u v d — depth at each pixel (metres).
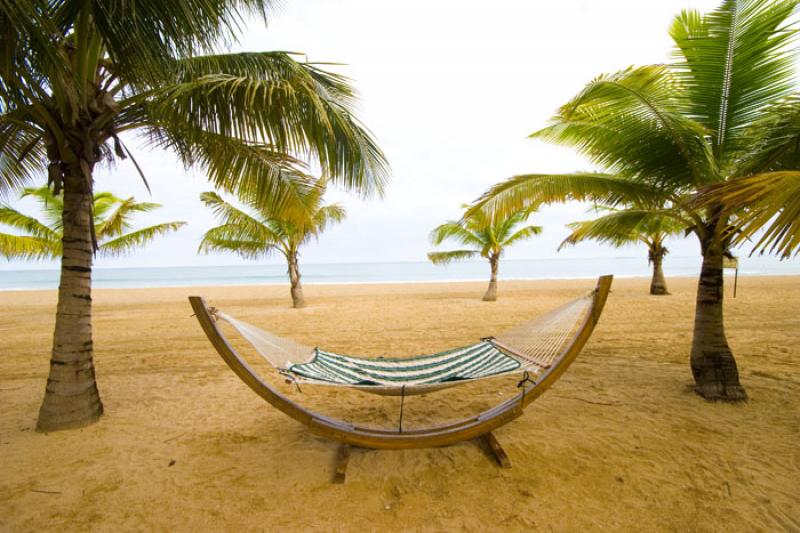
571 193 4.00
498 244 13.47
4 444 3.07
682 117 3.54
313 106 3.10
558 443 3.02
